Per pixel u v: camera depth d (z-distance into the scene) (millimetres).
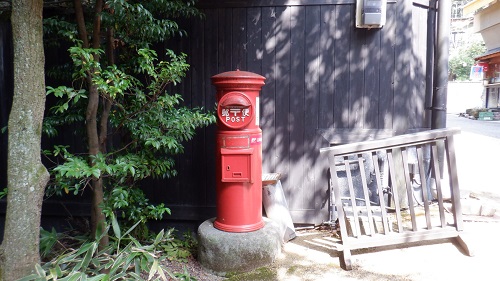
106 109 3236
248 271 3330
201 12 4137
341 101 4195
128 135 3670
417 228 3465
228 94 3320
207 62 4277
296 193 4301
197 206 4398
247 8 4207
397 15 4086
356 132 4184
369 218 3445
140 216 3416
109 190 3514
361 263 3342
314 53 4188
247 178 3400
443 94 4570
